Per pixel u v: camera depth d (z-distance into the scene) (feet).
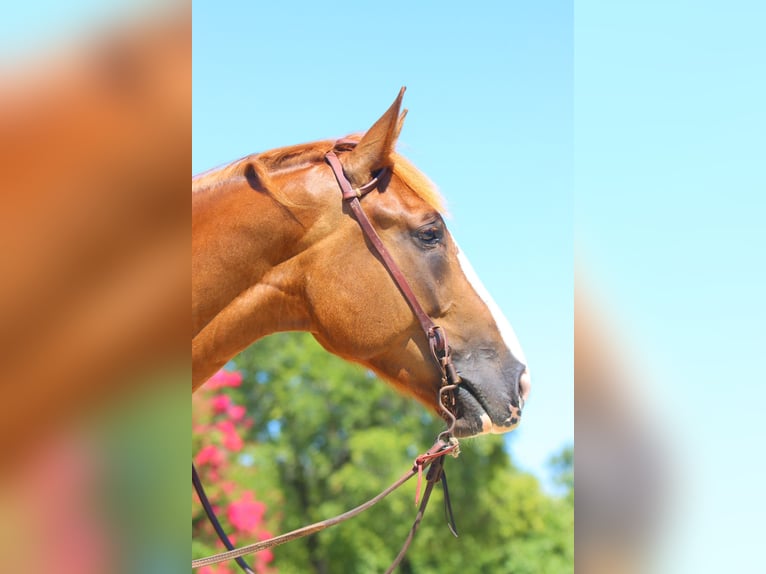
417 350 9.27
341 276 9.06
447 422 9.13
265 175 8.94
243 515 23.81
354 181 9.26
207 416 23.98
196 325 8.68
